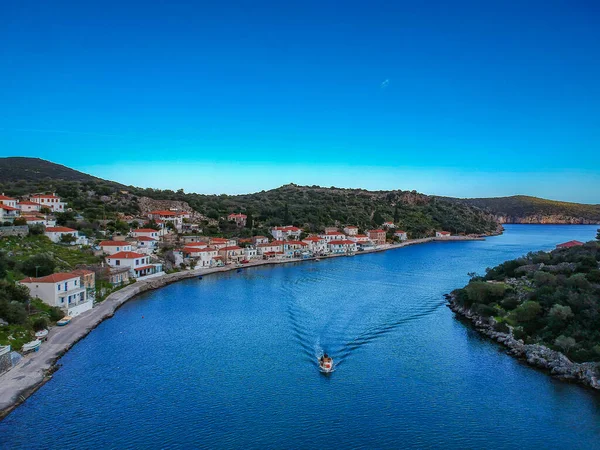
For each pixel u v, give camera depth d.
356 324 102.06
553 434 57.22
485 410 62.94
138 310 114.62
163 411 61.59
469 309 111.62
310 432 57.19
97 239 176.12
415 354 83.81
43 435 55.25
